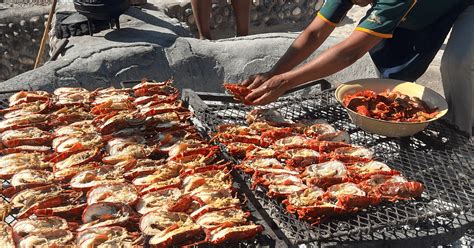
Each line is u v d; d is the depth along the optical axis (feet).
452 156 5.76
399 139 6.18
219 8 13.89
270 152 5.65
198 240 4.46
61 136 5.87
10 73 13.26
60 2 13.05
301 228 4.57
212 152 5.54
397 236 4.66
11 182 5.13
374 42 5.68
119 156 5.50
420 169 5.59
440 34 6.94
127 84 7.34
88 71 8.55
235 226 4.46
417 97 6.38
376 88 6.68
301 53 6.46
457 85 6.88
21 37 12.82
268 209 4.87
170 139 5.84
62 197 4.88
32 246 4.29
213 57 9.62
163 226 4.54
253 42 9.86
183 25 11.27
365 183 5.16
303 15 15.15
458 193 5.13
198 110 6.52
